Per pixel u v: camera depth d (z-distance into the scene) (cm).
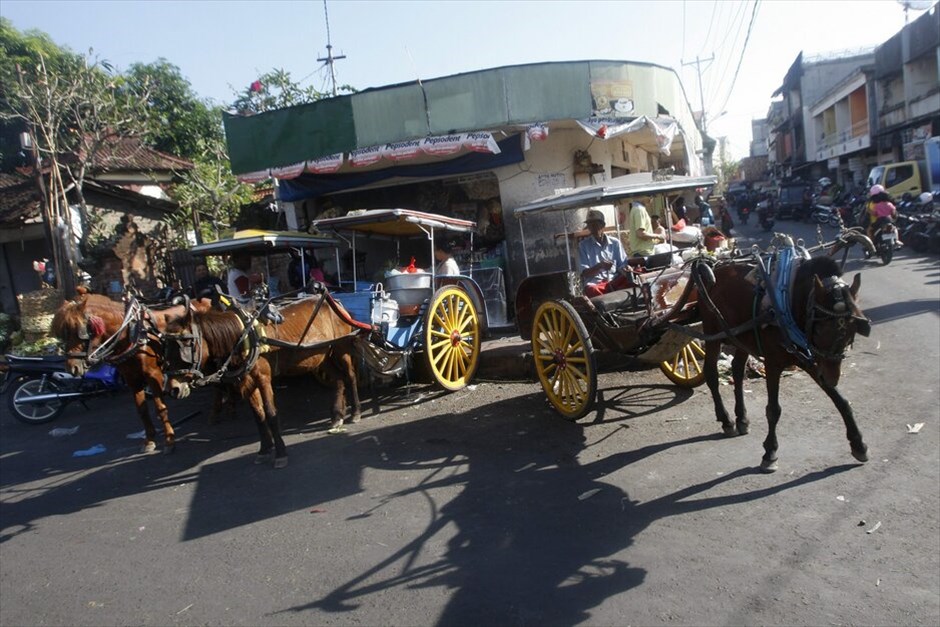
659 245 725
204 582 419
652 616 339
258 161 1130
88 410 891
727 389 684
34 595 424
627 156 1340
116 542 488
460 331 815
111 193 1596
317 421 744
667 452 544
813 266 445
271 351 623
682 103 1362
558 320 639
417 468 571
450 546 430
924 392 605
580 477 514
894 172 2002
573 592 366
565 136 1104
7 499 595
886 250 1330
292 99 1731
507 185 1094
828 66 4341
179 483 594
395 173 1125
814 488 454
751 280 493
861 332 418
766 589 352
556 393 664
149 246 1272
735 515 430
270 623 368
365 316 745
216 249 828
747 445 539
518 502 483
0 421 874
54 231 1234
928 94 2467
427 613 361
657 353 607
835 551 380
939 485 439
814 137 4153
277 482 573
